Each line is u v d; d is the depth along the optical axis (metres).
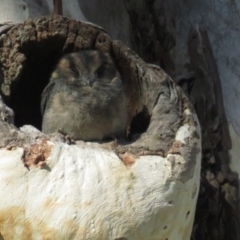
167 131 7.14
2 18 8.22
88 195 6.43
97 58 8.22
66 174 6.48
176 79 9.33
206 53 9.33
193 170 6.89
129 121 8.23
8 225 6.35
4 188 6.39
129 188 6.57
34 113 8.44
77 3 8.89
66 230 6.32
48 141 6.65
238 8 9.48
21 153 6.51
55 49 8.05
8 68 7.60
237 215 8.78
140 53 9.47
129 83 8.05
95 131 8.05
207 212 8.70
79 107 8.03
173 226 6.77
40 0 8.48
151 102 7.52
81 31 7.82
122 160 6.73
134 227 6.48
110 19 9.24
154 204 6.60
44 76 8.42
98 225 6.37
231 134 9.04
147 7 9.56
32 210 6.34
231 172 8.92
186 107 7.38
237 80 9.20
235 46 9.34
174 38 9.54
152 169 6.73
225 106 9.14
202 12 9.57
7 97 7.67
